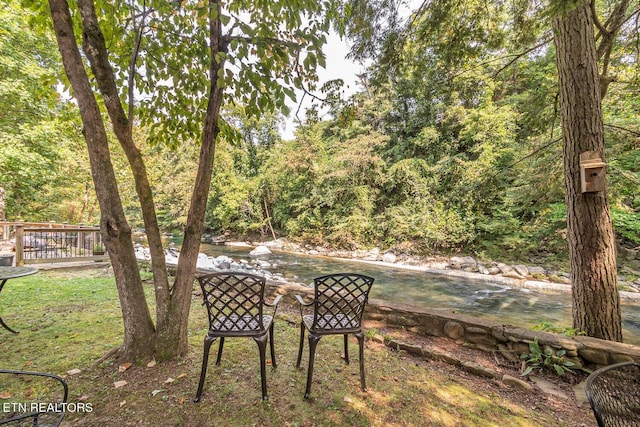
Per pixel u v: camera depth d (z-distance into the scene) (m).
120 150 9.70
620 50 4.04
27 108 7.50
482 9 3.61
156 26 2.54
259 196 16.81
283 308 3.89
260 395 1.89
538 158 4.57
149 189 2.24
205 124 2.34
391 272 9.12
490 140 9.69
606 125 3.88
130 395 1.83
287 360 2.40
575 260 2.90
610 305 2.73
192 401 1.80
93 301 3.83
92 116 1.96
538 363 2.43
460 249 9.95
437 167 11.05
